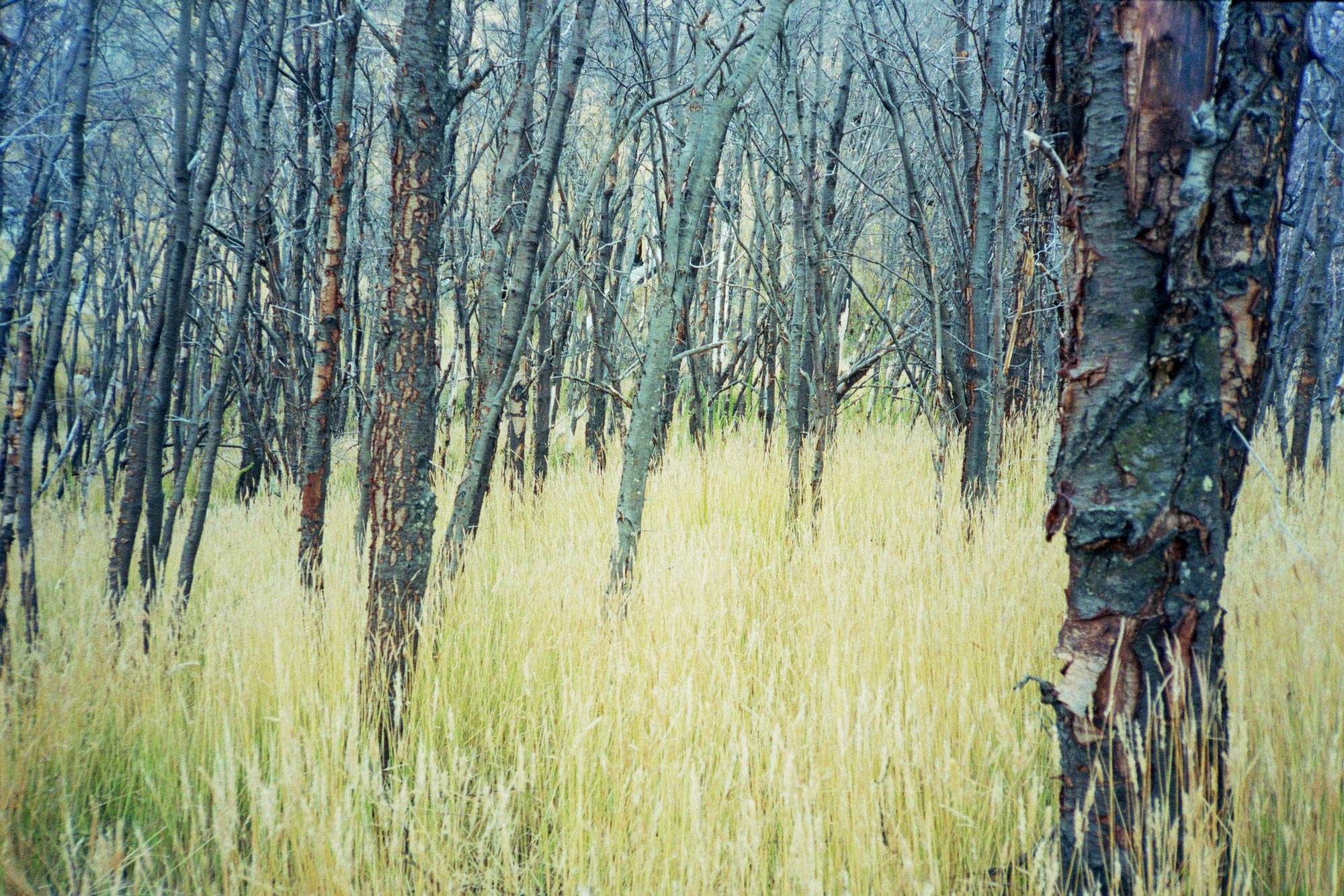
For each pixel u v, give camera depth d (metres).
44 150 3.97
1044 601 3.03
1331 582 2.71
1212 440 1.55
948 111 4.16
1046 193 4.07
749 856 1.91
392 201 2.65
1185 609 1.57
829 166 4.93
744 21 2.98
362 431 4.39
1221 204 1.51
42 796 2.38
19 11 3.93
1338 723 1.99
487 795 2.13
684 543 3.99
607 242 6.68
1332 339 9.06
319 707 2.46
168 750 2.53
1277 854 1.77
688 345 6.79
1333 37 4.56
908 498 5.02
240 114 5.68
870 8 4.01
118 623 3.27
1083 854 1.67
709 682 2.60
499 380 4.02
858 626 2.89
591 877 1.95
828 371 5.16
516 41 5.65
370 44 6.30
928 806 1.83
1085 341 1.64
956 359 4.29
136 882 1.98
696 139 2.77
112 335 7.63
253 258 3.70
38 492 7.02
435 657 2.98
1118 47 1.56
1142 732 1.59
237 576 4.60
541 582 3.55
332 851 1.90
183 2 3.26
